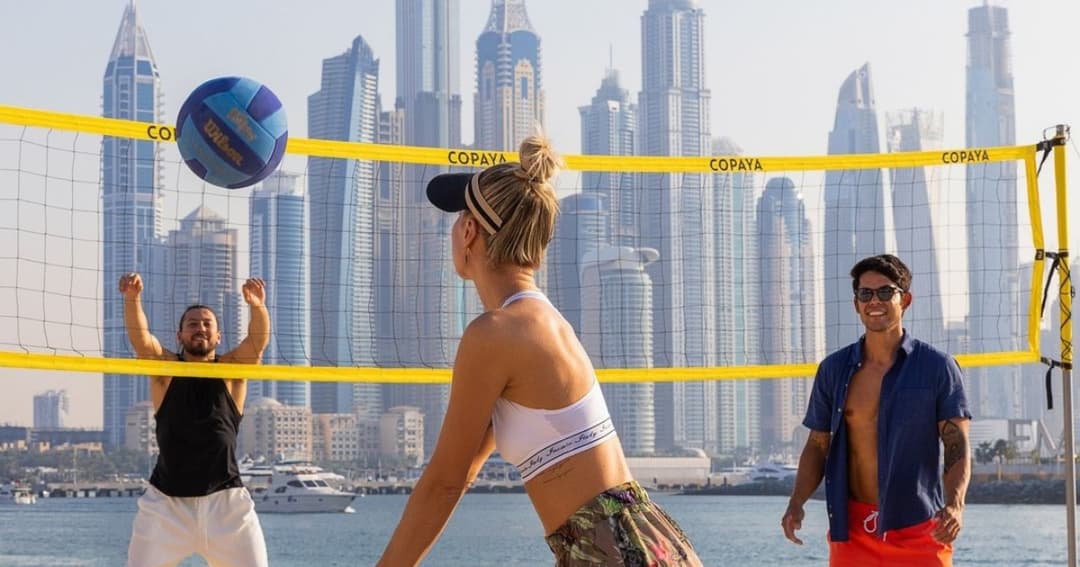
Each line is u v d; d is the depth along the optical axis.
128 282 5.42
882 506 4.66
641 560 2.50
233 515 5.36
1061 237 6.32
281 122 5.10
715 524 83.00
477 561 69.69
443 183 2.70
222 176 5.04
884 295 4.73
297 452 125.12
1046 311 6.40
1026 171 6.55
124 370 5.37
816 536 72.00
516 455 2.59
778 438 147.50
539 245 2.65
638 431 144.00
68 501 116.94
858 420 4.77
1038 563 56.03
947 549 4.67
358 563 60.06
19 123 5.83
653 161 6.84
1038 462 76.38
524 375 2.54
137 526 5.31
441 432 2.58
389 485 126.19
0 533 80.75
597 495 2.54
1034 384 124.19
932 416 4.65
